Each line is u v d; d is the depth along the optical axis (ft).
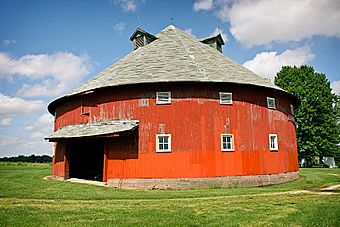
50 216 35.04
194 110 66.69
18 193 53.47
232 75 72.38
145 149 66.03
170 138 65.72
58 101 81.87
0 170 117.80
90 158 85.61
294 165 80.28
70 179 75.51
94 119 72.08
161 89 67.67
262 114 72.90
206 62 76.28
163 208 39.50
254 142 70.13
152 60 76.23
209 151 65.67
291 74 165.58
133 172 65.82
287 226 30.50
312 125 156.66
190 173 64.28
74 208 39.86
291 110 84.38
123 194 53.52
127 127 64.75
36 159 224.94
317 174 94.73
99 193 54.60
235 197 48.08
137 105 68.03
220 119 67.56
